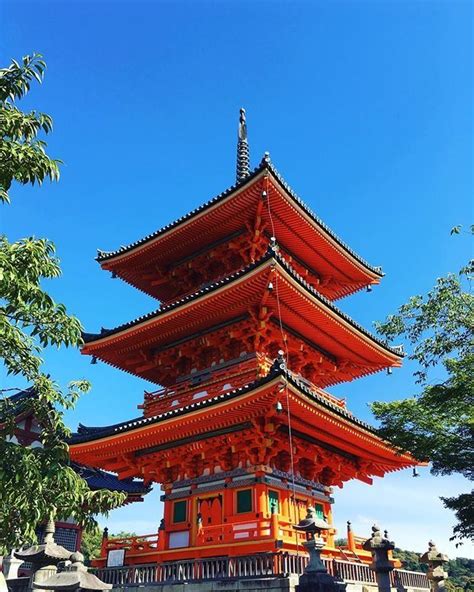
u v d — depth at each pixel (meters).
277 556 16.44
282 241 27.62
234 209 25.55
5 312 10.40
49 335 10.70
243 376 22.61
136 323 25.31
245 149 36.97
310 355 26.36
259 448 21.11
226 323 24.70
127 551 22.44
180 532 22.28
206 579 17.59
